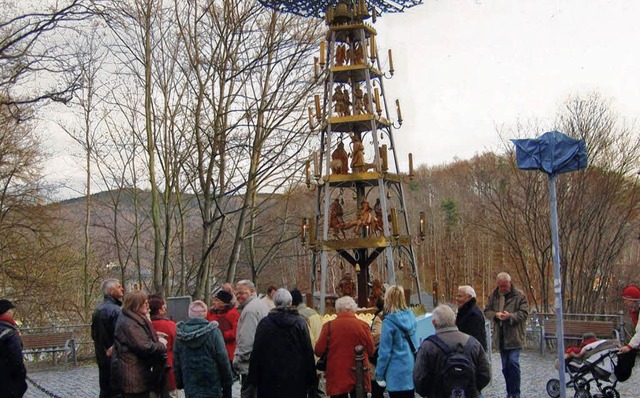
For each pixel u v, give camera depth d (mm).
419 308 12031
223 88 20312
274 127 20656
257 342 8023
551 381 11547
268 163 20359
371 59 12664
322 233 12844
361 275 12766
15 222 30609
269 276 34562
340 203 13078
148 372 8086
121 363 7988
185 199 28531
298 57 20531
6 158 28875
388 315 8180
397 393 8070
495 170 36344
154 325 9578
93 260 34062
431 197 58719
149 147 21625
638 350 10352
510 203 28797
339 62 12930
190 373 7984
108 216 32250
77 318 32500
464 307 9602
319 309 11805
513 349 10680
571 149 7641
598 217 24719
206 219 20828
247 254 28672
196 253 30547
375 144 12148
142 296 8227
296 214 27672
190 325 8031
